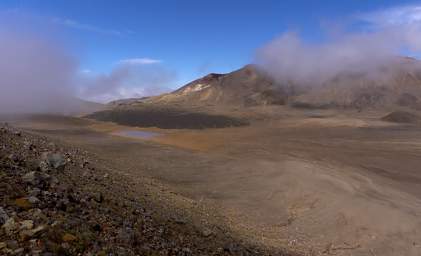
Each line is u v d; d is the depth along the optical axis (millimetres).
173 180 28922
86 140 50062
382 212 21078
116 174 21406
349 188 26719
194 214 17875
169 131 83500
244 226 19672
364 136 74250
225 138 67562
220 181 30016
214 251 11266
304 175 29859
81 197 10336
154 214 12766
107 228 8688
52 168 13438
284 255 15219
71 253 6656
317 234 19844
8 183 8656
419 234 18688
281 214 22938
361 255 17344
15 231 6578
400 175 36469
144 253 8328
